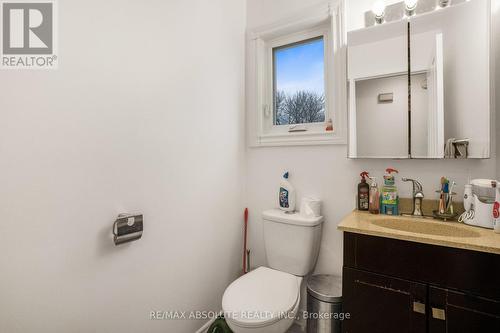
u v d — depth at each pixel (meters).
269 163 1.80
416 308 0.95
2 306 0.74
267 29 1.80
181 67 1.34
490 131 1.13
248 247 1.90
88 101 0.94
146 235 1.16
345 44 1.49
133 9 1.10
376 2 1.34
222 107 1.66
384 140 1.37
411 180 1.28
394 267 1.00
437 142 1.24
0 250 0.73
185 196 1.37
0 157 0.73
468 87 1.17
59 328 0.86
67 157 0.88
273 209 1.72
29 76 0.80
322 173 1.59
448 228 1.13
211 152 1.56
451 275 0.90
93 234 0.96
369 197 1.37
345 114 1.49
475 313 0.86
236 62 1.80
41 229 0.82
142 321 1.15
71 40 0.89
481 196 1.08
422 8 1.28
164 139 1.25
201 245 1.49
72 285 0.90
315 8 1.59
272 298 1.18
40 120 0.81
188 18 1.39
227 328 1.36
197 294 1.46
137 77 1.12
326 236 1.57
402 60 1.32
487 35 1.13
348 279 1.09
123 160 1.06
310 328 1.35
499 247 0.81
